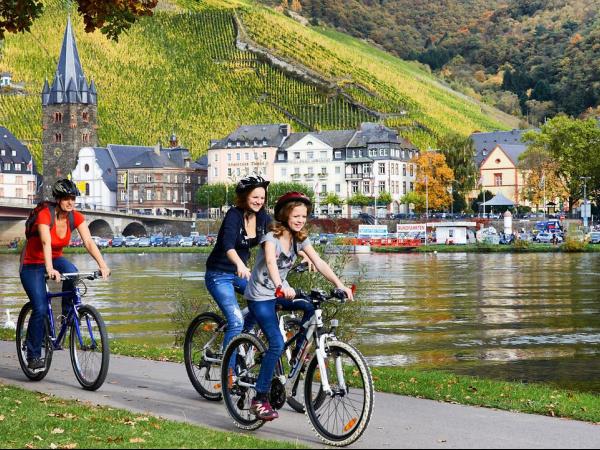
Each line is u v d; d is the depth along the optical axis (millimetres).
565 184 180375
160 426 13312
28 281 17812
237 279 15664
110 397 16188
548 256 112438
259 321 13500
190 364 16156
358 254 124938
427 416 14203
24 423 13406
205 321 16000
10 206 165000
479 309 44781
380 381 17953
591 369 25672
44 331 17828
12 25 24328
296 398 14820
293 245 13672
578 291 55750
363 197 196375
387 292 56406
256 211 15273
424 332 35062
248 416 13805
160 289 62094
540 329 35969
